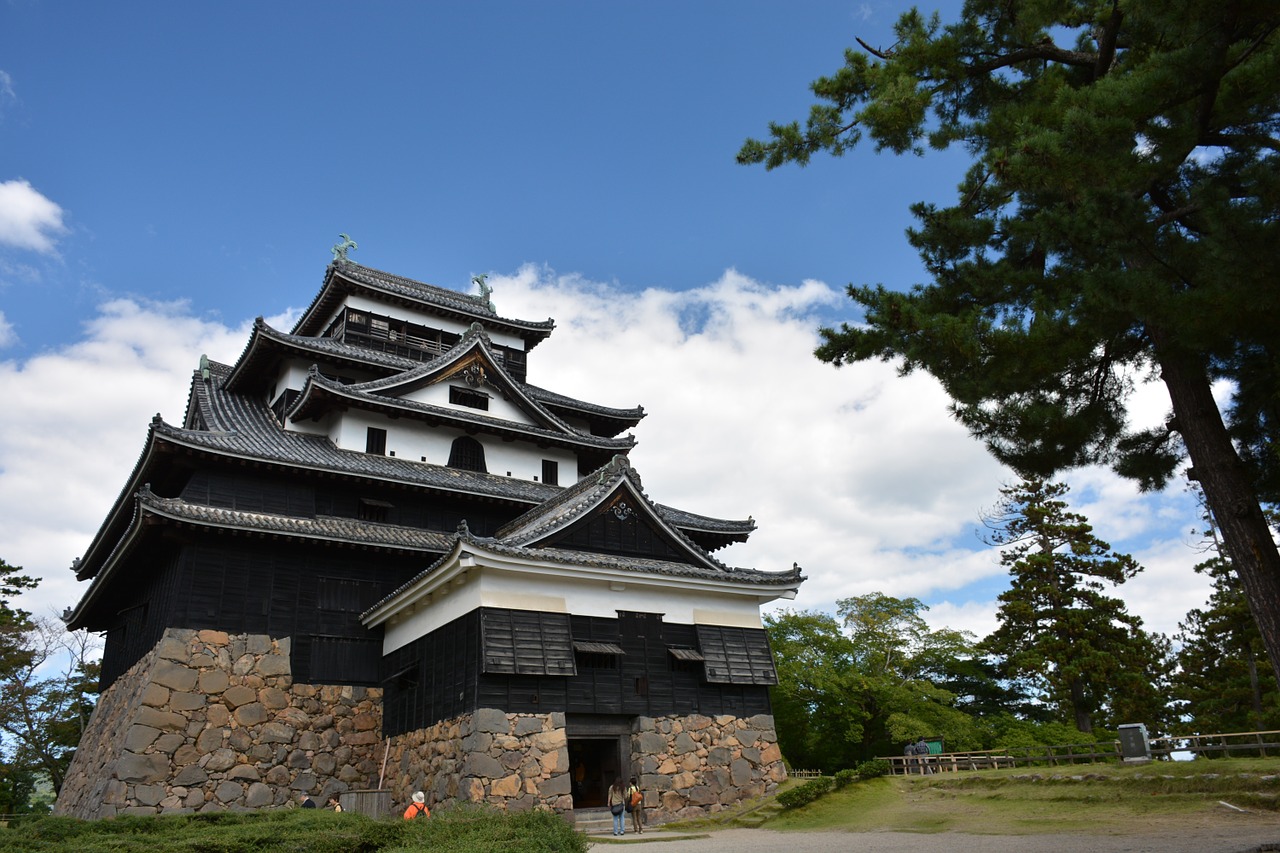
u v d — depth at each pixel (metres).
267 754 22.92
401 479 27.52
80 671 43.78
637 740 21.72
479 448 33.06
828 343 13.52
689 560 25.09
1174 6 9.84
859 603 41.78
